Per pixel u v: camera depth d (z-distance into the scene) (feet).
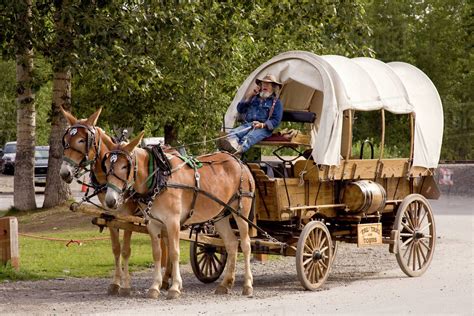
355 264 56.65
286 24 78.07
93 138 41.63
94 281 48.01
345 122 48.42
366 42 79.97
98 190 41.86
